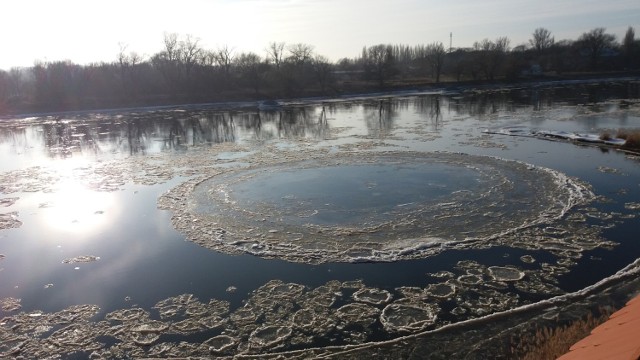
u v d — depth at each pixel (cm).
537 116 4225
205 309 1255
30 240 1777
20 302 1332
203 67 8581
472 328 1111
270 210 1947
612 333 471
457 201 1939
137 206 2114
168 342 1130
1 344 1148
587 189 2028
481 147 2981
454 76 9056
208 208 2027
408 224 1725
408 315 1185
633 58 8919
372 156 2830
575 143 2983
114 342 1140
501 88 7456
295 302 1266
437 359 1017
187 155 3197
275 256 1536
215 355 1074
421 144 3164
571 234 1589
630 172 2273
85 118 6075
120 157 3259
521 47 11469
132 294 1348
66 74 8412
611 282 1266
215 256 1563
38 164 3148
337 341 1104
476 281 1321
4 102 7369
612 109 4444
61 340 1155
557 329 1050
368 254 1512
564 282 1300
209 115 5812
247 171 2617
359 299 1263
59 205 2184
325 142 3422
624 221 1681
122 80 8312
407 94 7388
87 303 1314
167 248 1645
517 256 1454
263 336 1134
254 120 5091
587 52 9644
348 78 9419
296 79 8081
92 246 1697
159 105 7294
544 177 2217
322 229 1722
